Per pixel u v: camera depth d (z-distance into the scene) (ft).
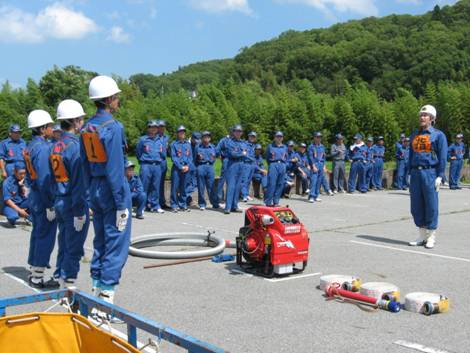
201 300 20.74
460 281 23.79
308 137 100.63
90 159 18.43
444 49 242.17
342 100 106.01
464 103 119.44
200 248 31.27
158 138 46.32
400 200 57.57
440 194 63.77
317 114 102.99
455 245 32.09
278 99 108.37
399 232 36.55
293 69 287.07
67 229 21.08
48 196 22.25
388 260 27.81
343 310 19.57
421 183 31.24
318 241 32.86
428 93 127.65
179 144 46.93
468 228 38.42
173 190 46.88
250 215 24.59
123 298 20.95
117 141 18.01
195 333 17.15
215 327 17.72
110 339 10.27
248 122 99.40
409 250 30.42
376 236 34.86
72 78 88.22
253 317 18.72
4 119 75.87
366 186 68.03
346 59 272.72
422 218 31.65
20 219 40.60
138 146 46.24
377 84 241.76
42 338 11.23
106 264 18.37
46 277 24.47
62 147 20.66
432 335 17.07
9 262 27.30
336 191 65.92
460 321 18.48
